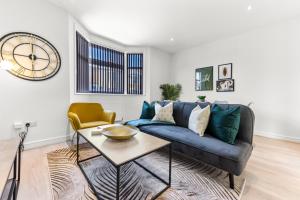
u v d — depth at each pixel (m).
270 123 3.18
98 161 1.93
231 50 3.79
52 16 2.49
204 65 4.39
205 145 1.58
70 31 2.80
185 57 4.91
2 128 2.08
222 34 3.70
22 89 2.22
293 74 2.89
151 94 4.75
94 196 1.29
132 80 4.68
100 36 3.87
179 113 2.52
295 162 1.95
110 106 4.20
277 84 3.08
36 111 2.36
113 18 2.95
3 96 2.08
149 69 4.66
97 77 3.96
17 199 1.22
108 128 1.86
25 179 1.50
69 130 2.76
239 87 3.65
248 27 3.30
